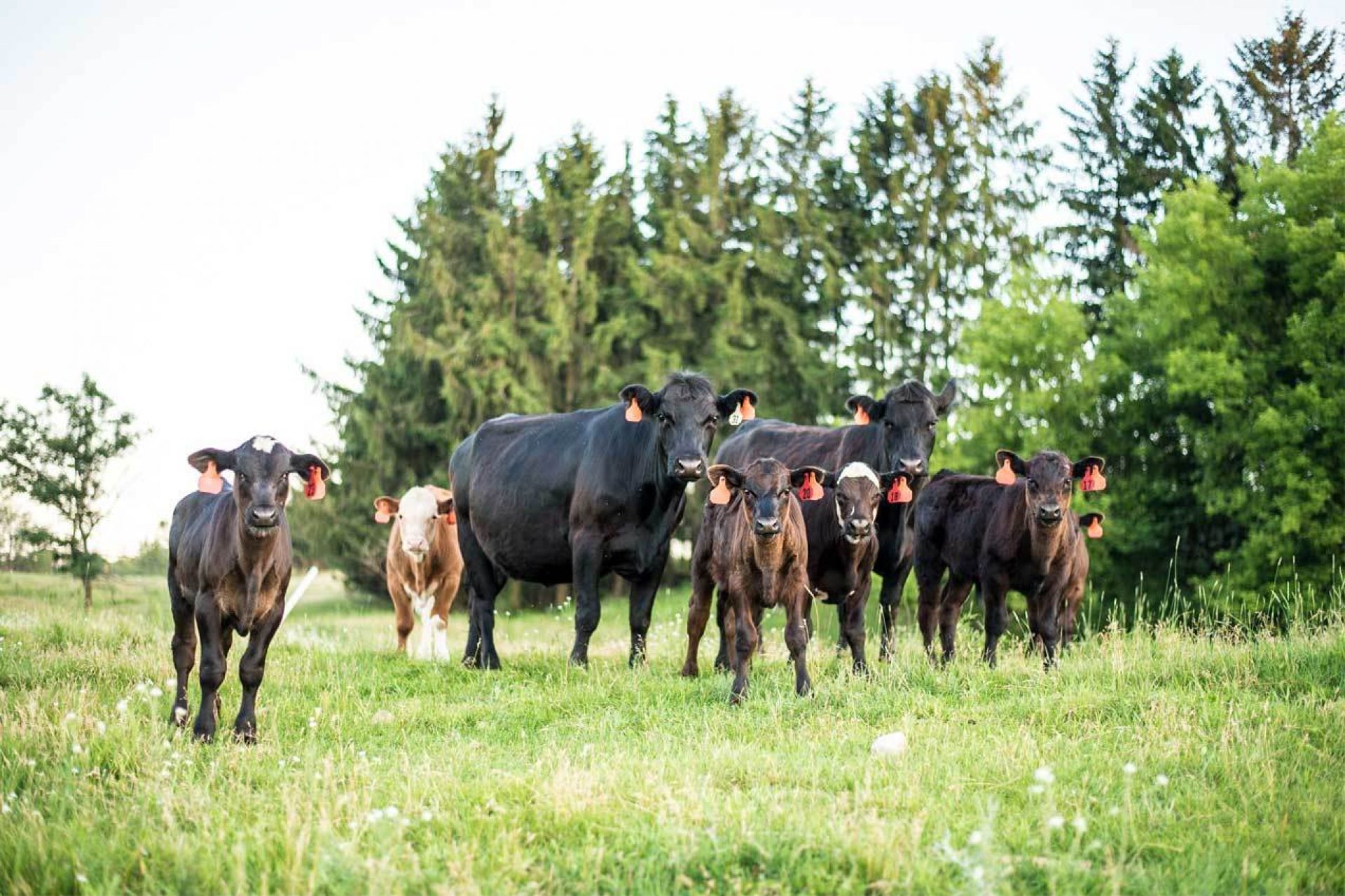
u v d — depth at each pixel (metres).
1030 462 11.56
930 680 10.42
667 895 5.52
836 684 10.27
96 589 32.88
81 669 11.41
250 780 7.52
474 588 14.30
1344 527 25.20
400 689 11.66
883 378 41.12
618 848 5.95
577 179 44.97
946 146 43.12
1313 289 28.02
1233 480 27.94
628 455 12.92
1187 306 28.34
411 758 8.38
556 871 5.74
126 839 6.18
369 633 23.91
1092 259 41.56
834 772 7.41
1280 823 6.48
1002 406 30.86
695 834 5.98
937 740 8.30
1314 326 26.42
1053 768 7.43
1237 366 26.62
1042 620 11.97
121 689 10.56
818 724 9.03
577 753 8.31
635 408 12.73
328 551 41.22
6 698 9.47
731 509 10.96
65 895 5.74
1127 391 30.30
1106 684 9.89
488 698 11.01
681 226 43.06
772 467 10.01
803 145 46.44
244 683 9.05
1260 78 40.38
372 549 40.50
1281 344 28.05
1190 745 7.97
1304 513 25.39
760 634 12.88
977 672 10.66
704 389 12.70
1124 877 5.65
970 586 12.92
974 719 9.05
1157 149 41.47
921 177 43.34
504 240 42.50
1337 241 27.08
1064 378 30.56
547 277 41.16
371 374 42.66
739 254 41.75
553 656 14.09
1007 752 7.80
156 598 32.50
